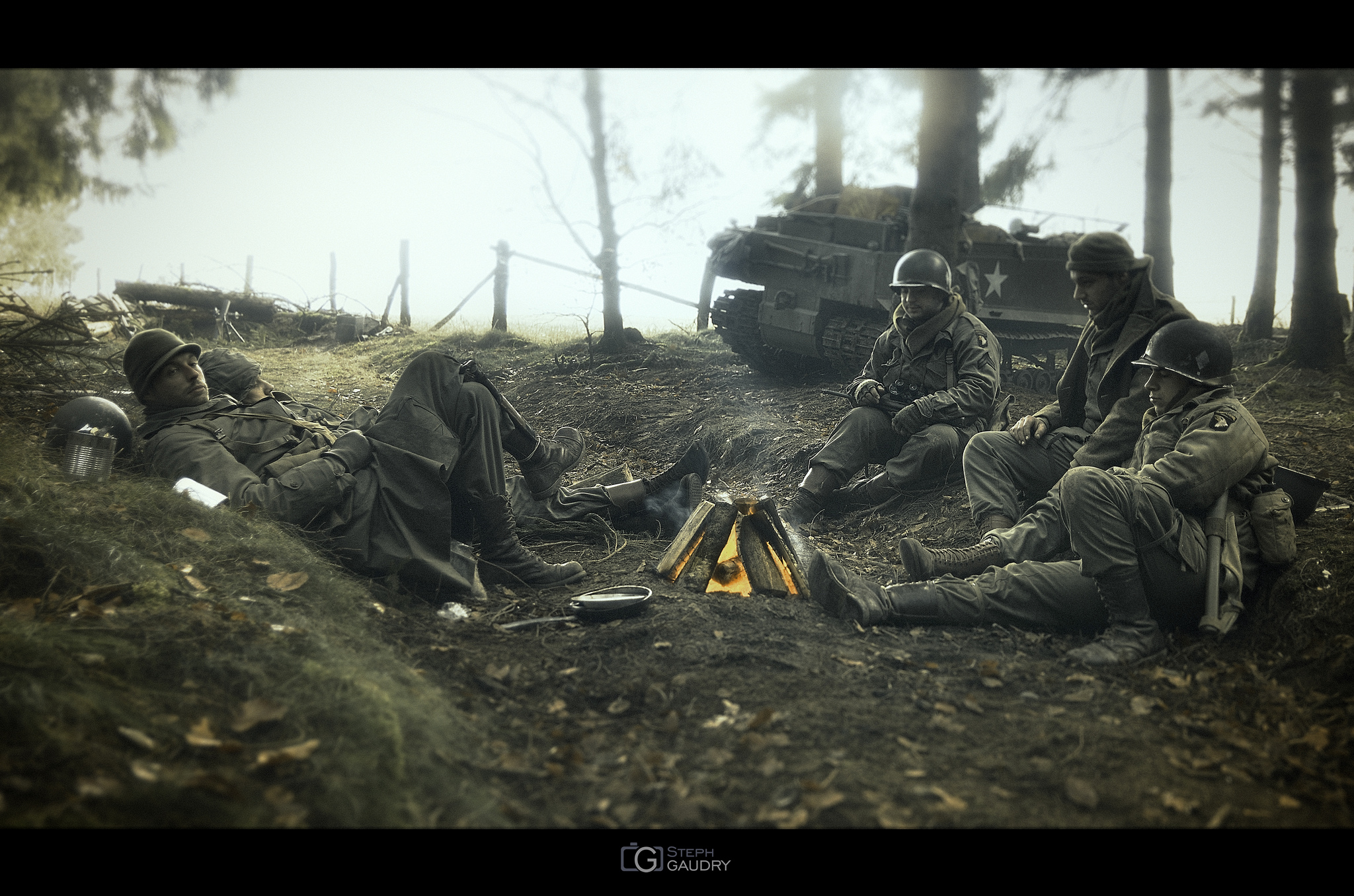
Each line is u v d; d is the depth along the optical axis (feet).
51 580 10.18
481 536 14.78
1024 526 14.15
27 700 7.55
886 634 12.74
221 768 7.61
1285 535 12.91
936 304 18.61
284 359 39.50
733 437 23.80
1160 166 41.42
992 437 16.11
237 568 11.47
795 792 8.48
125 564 10.66
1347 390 30.99
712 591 14.85
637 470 23.85
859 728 9.75
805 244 31.32
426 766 8.32
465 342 41.16
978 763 9.15
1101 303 15.43
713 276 34.14
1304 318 34.32
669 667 11.31
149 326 42.50
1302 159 33.88
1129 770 9.07
